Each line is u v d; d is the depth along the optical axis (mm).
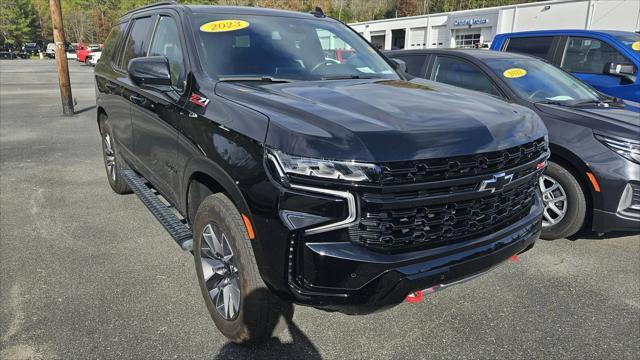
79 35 86875
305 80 3182
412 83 3309
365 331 2877
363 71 3598
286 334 2828
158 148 3504
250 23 3510
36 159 7035
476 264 2363
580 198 4039
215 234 2664
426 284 2195
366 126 2148
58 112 11922
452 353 2684
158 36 3811
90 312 2996
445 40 34375
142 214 4746
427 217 2201
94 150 7707
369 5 93000
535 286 3467
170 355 2604
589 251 4098
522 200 2742
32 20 80438
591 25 24172
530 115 2820
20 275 3453
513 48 8102
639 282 3549
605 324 2992
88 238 4141
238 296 2547
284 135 2135
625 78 6570
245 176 2281
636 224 3801
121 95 4305
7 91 16922
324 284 2092
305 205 2066
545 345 2770
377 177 2027
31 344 2666
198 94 2916
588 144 3930
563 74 5309
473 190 2277
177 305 3098
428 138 2160
